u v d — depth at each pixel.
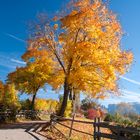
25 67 46.06
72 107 39.28
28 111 43.03
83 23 26.38
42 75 44.41
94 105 56.06
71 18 26.12
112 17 26.86
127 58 26.58
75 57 26.67
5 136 18.31
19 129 22.94
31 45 29.11
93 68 26.53
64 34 27.34
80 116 45.56
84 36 26.97
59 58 28.73
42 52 29.11
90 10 26.09
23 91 48.62
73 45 25.98
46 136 19.80
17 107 35.41
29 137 18.56
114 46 26.56
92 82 27.05
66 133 21.70
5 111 31.88
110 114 41.34
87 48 25.27
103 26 26.66
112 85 27.16
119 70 26.62
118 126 13.84
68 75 27.27
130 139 12.93
